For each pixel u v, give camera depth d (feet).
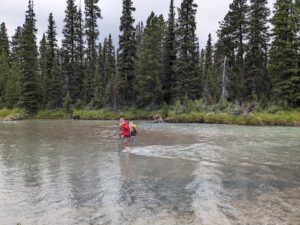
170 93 183.93
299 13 140.05
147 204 29.09
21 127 114.73
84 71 207.82
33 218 26.05
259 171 41.73
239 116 126.72
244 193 32.35
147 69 172.96
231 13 164.04
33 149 60.44
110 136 82.38
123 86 179.63
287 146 62.49
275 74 144.87
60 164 46.39
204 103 153.99
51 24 215.31
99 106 188.14
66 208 28.19
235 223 24.75
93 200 30.27
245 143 66.90
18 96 204.03
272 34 143.43
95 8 218.59
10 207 28.53
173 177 38.73
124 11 182.60
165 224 24.62
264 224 24.50
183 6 178.09
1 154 54.95
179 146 63.10
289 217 25.86
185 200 30.17
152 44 173.06
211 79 183.11
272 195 31.60
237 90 159.33
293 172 41.16
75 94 207.62
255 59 157.69
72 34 215.92
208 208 28.02
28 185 35.47
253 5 156.66
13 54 262.47
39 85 202.18
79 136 82.38
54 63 202.18
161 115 159.02
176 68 174.50
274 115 122.72
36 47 215.92
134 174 40.22
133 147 62.28
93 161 48.52
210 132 90.99
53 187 34.63
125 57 182.19
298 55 139.64
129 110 178.81
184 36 177.17
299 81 138.82
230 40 164.96
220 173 40.70
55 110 195.31
